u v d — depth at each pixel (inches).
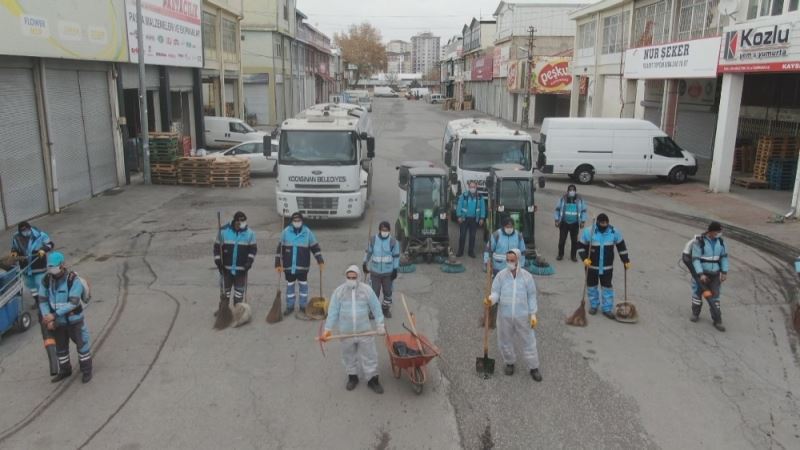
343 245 597.0
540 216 746.2
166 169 909.8
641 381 336.2
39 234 427.2
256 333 393.1
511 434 285.4
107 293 462.9
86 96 792.3
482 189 657.0
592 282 424.5
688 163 975.0
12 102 636.1
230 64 1600.6
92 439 279.1
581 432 287.4
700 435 286.4
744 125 1093.1
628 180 1021.8
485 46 3137.3
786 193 871.1
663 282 503.5
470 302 450.3
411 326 342.0
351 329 316.5
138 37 847.7
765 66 746.2
